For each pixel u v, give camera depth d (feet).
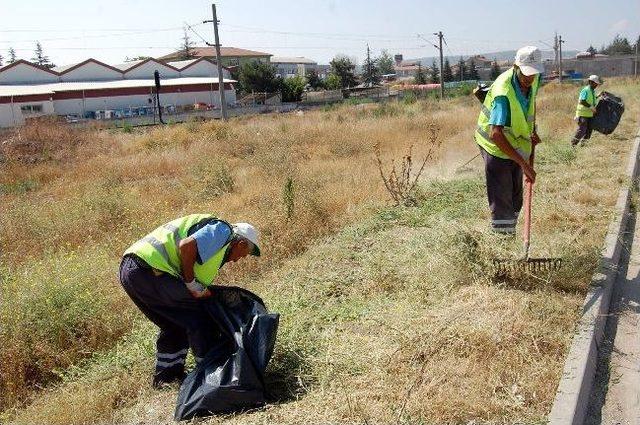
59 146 75.00
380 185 33.71
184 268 13.38
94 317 18.61
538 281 17.53
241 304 14.39
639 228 24.07
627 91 104.27
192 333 14.06
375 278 19.17
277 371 14.23
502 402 12.27
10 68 203.21
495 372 13.12
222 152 59.06
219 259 13.87
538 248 19.08
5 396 16.11
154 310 14.21
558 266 17.74
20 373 16.69
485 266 17.89
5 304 18.47
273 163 44.62
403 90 231.71
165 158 56.85
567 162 35.40
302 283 20.08
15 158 64.54
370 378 13.35
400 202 29.12
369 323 16.16
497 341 14.11
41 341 17.58
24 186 49.39
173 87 213.05
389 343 14.74
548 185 29.14
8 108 176.86
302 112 134.00
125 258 14.10
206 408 12.94
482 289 17.07
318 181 36.91
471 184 31.65
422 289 17.93
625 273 19.61
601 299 16.42
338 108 134.82
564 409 11.85
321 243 24.76
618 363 14.34
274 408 12.87
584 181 29.91
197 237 13.37
